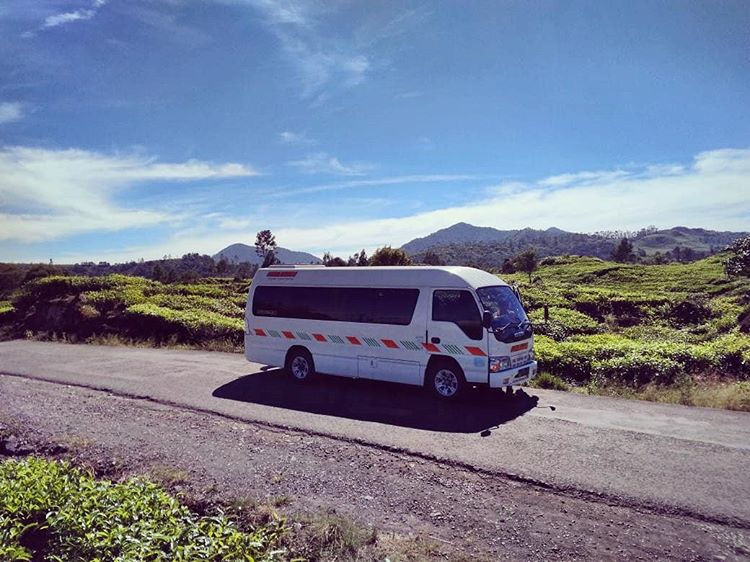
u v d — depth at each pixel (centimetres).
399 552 478
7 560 435
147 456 728
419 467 682
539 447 745
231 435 816
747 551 480
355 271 1131
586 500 583
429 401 1006
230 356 1605
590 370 1267
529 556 474
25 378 1303
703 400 998
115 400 1048
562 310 2878
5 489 538
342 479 646
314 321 1165
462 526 530
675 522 532
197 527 478
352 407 973
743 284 3669
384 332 1059
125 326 2119
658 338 2208
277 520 532
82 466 704
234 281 4891
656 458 699
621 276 5594
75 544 459
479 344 946
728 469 659
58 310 2381
